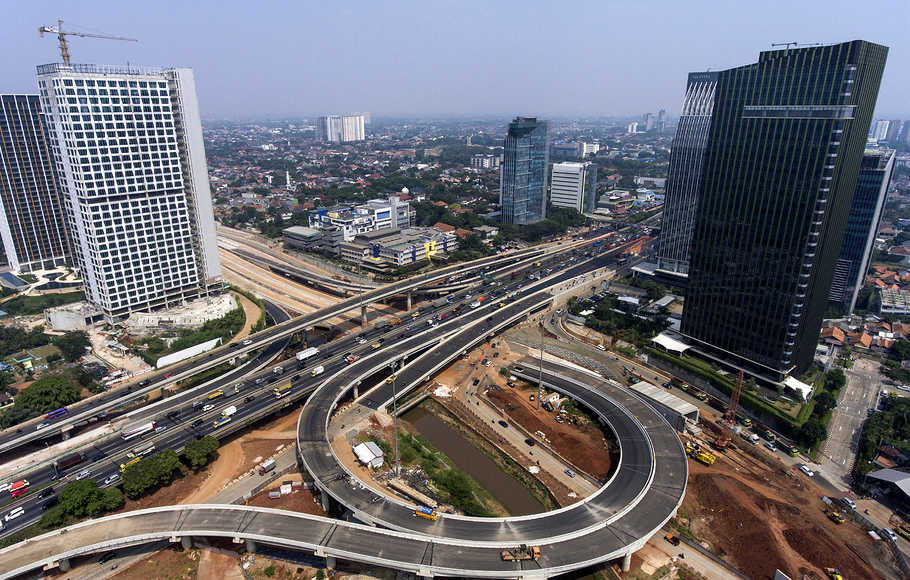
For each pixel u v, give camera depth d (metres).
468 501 183.62
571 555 151.75
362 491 177.38
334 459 193.62
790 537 167.75
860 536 172.50
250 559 161.62
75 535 157.88
